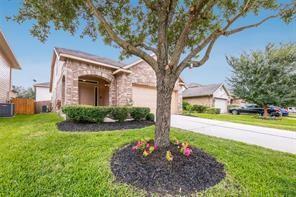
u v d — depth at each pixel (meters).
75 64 11.47
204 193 3.04
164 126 4.12
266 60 18.23
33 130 6.51
